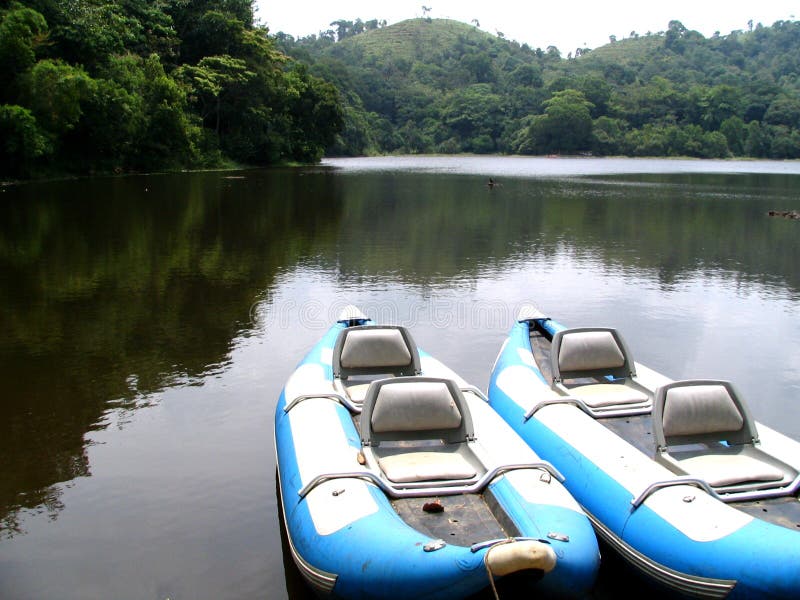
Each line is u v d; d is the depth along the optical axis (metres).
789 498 5.76
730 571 4.81
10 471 6.99
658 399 6.38
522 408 7.62
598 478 6.12
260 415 8.38
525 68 162.75
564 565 4.62
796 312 13.75
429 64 189.00
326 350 8.55
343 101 122.56
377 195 36.03
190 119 52.97
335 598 4.91
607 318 13.03
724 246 21.75
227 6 61.56
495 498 5.45
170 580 5.43
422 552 4.59
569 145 124.12
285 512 5.74
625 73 174.62
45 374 9.55
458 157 121.06
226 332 11.57
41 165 38.31
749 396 9.41
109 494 6.60
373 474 5.59
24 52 34.56
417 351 8.05
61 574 5.47
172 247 19.02
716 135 122.44
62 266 16.22
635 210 31.36
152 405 8.62
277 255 18.38
